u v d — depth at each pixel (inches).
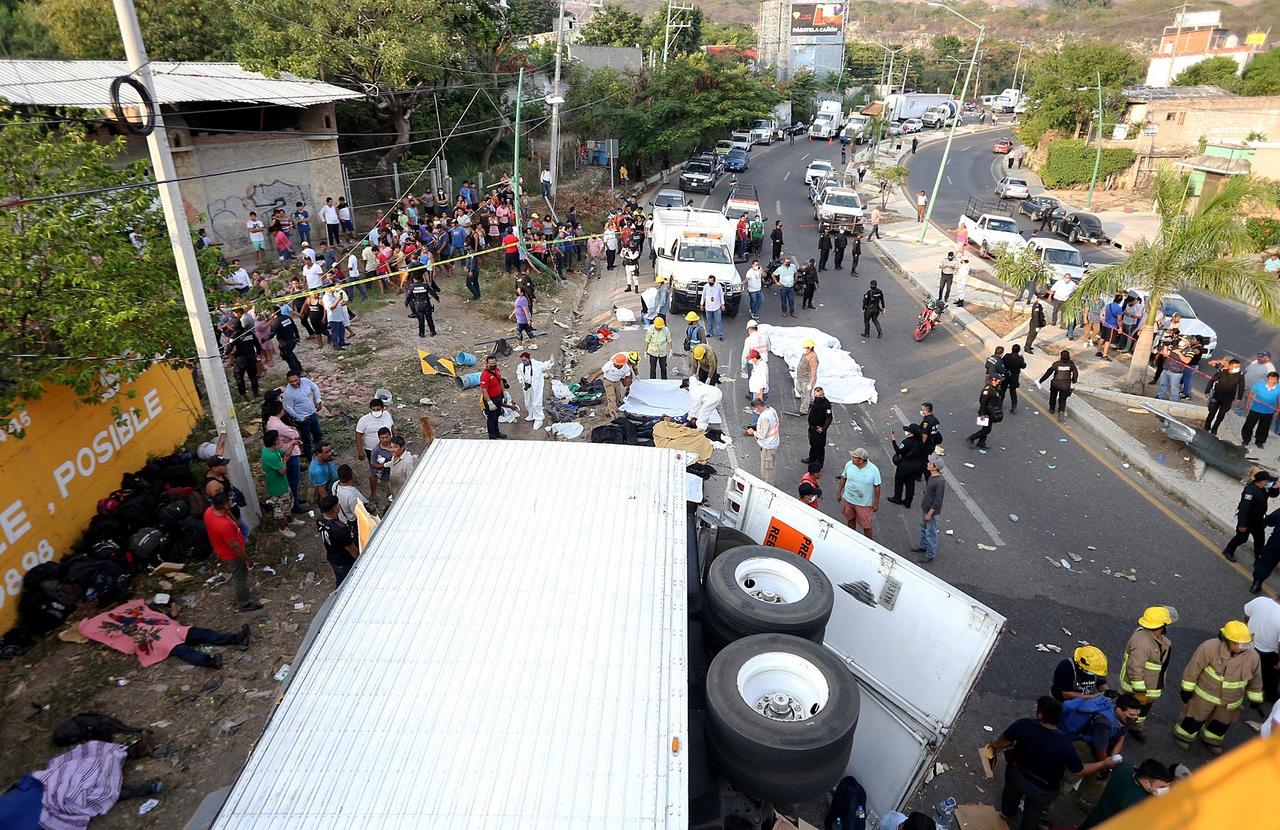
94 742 246.1
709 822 173.0
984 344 727.7
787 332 732.7
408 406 539.2
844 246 1006.4
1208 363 676.1
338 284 681.0
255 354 539.2
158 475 393.1
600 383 576.1
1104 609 349.7
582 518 214.1
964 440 525.3
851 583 231.6
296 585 346.0
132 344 312.0
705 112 1610.5
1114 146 1770.4
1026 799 224.4
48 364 307.9
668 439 426.6
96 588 317.7
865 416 557.6
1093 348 713.6
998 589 361.7
